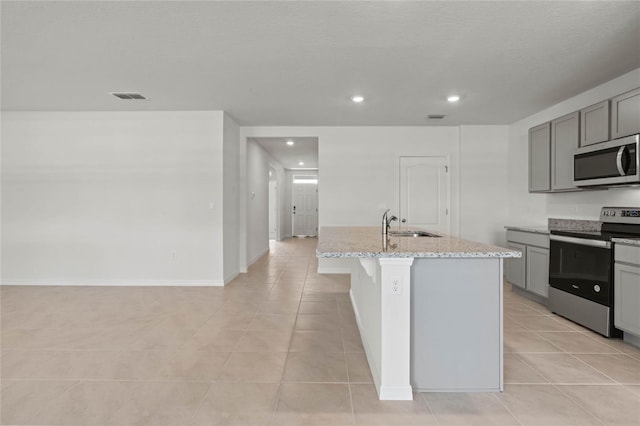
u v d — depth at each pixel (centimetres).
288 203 1142
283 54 285
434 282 201
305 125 536
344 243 227
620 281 265
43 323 317
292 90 373
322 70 318
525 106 428
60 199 463
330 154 543
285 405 189
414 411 183
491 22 234
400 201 543
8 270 467
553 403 190
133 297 406
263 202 734
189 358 246
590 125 322
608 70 315
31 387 206
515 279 413
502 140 525
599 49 272
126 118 461
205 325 313
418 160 541
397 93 381
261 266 606
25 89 370
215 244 464
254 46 271
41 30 245
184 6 216
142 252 465
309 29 245
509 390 204
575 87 360
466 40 260
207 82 350
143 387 207
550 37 254
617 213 328
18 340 277
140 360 242
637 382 212
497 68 312
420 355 202
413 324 201
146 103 423
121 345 268
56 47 271
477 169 527
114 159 462
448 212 542
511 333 293
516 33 248
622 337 276
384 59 294
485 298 202
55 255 465
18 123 461
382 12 223
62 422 173
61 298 401
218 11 222
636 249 251
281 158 848
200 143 460
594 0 207
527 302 384
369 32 249
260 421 175
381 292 194
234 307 368
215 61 299
